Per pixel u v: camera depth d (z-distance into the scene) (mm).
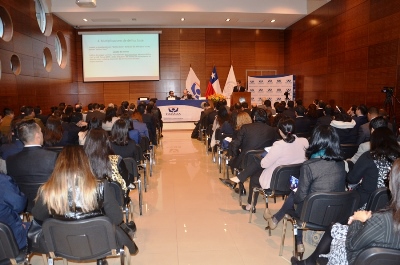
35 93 9328
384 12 7457
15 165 2535
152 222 3744
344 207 2391
